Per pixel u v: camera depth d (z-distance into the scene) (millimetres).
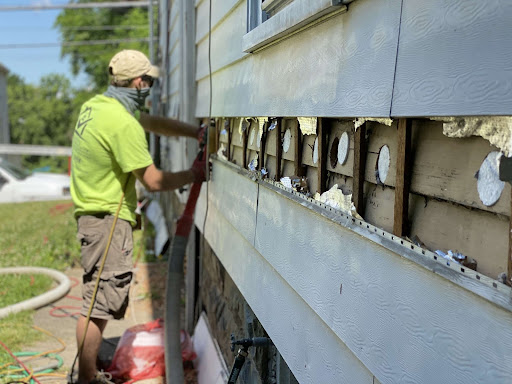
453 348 907
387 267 1150
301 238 1726
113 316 3264
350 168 1429
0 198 13141
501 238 855
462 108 874
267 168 2240
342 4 1316
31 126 49719
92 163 3150
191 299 4281
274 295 2055
